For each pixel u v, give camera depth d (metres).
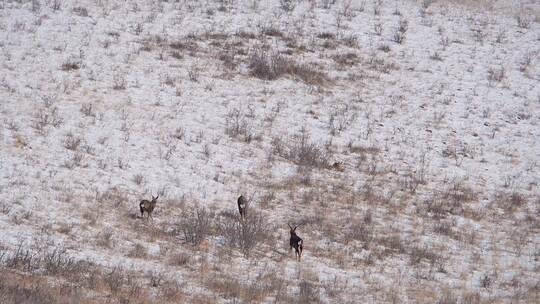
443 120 81.50
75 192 55.28
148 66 83.56
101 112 71.19
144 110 73.56
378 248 53.19
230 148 69.00
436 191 65.81
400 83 89.38
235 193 60.56
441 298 44.19
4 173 55.84
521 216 62.31
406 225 58.19
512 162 73.75
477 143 77.25
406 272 49.53
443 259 52.12
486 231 58.62
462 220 60.28
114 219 52.09
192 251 49.12
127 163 62.44
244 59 89.50
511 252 54.84
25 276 39.91
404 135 77.00
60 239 46.84
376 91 86.69
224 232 51.97
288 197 61.12
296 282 45.62
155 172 61.97
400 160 71.56
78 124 67.75
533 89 91.69
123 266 44.44
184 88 80.00
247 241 50.59
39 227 48.16
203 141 69.38
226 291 42.25
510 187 68.19
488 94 89.06
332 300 42.88
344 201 61.53
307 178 64.62
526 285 48.72
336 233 55.19
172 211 55.53
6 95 70.56
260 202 59.25
